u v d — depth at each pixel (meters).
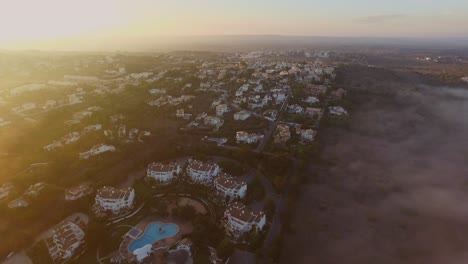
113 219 159.62
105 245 141.25
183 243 140.62
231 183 182.50
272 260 136.25
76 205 168.25
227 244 137.62
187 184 191.75
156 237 148.00
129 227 154.62
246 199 178.62
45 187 182.38
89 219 159.38
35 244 143.38
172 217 162.00
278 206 175.25
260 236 149.75
